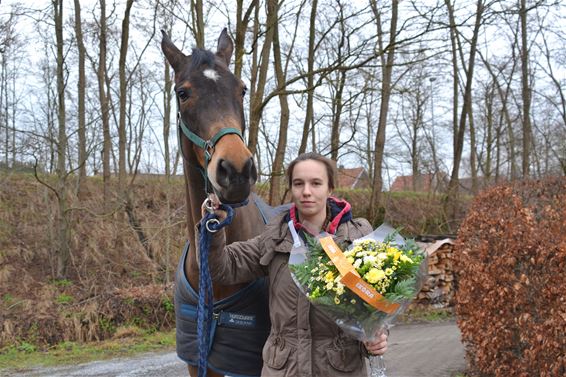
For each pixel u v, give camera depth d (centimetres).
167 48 266
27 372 631
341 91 967
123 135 1170
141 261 1123
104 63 1295
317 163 225
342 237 225
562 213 525
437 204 1722
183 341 278
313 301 199
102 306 850
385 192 1719
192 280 267
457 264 569
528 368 424
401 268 200
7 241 1136
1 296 941
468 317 533
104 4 1259
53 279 1032
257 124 826
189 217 263
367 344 212
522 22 1641
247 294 262
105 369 638
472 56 1592
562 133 2162
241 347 265
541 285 405
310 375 210
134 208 1252
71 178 1380
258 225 295
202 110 231
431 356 639
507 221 467
